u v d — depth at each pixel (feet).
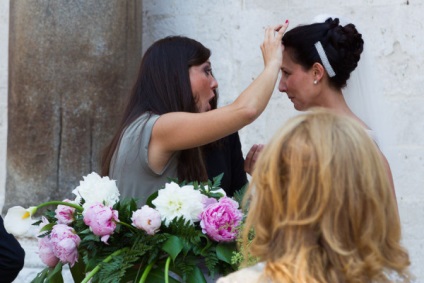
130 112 12.98
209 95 13.41
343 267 6.97
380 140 13.52
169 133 12.28
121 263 11.00
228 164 14.05
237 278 7.27
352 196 7.00
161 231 11.27
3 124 22.13
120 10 18.20
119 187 12.59
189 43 13.35
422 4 18.61
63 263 11.64
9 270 11.14
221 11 20.11
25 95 18.06
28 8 17.98
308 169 7.10
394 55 18.74
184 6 20.35
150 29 20.59
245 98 12.20
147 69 13.14
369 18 18.90
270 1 19.71
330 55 12.62
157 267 11.27
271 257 7.21
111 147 12.94
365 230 7.00
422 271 18.37
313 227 7.09
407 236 18.44
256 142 19.63
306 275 6.93
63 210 11.64
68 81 17.90
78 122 17.90
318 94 12.80
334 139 7.14
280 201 7.20
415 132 18.54
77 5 17.89
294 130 7.34
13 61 18.28
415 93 18.60
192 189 11.34
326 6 19.22
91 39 17.92
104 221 11.04
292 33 12.88
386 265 7.13
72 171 17.90
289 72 12.92
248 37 19.90
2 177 22.03
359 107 13.26
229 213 11.07
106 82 17.98
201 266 11.54
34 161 18.02
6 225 11.38
